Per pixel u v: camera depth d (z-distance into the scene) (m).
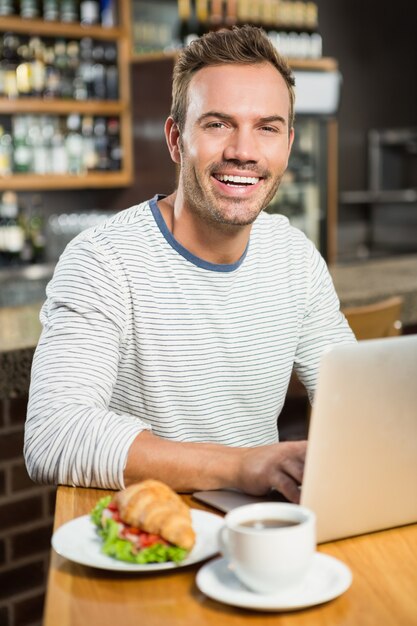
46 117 4.82
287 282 1.63
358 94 7.06
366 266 4.11
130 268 1.49
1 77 4.53
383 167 7.12
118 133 5.12
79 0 4.86
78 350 1.40
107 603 0.95
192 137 1.45
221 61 1.44
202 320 1.53
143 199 5.11
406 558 1.07
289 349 1.64
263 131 1.45
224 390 1.57
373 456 1.07
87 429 1.26
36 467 1.28
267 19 5.43
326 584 0.97
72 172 4.88
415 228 6.85
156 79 4.91
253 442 1.62
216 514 1.18
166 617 0.92
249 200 1.46
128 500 1.04
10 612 2.60
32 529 2.64
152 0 5.41
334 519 1.08
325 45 6.81
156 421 1.54
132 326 1.50
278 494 1.22
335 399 1.01
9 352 2.41
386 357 1.04
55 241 5.14
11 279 4.61
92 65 4.93
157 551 1.01
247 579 0.93
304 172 5.75
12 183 4.59
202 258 1.52
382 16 7.16
